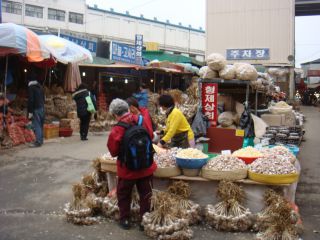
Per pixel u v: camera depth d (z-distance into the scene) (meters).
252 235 4.57
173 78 23.12
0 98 10.18
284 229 4.29
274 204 4.46
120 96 18.55
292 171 4.72
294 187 5.16
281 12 29.41
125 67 16.92
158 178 5.13
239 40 30.34
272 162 4.85
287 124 10.56
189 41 45.38
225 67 7.57
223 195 4.73
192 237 4.50
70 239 4.52
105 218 5.15
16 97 11.90
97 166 5.59
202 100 7.68
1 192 6.35
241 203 4.79
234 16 30.34
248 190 4.84
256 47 30.06
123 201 4.77
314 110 32.62
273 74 27.23
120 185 4.73
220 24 30.64
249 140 7.46
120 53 19.73
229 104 9.30
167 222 4.44
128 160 4.52
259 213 4.69
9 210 5.54
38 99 10.03
